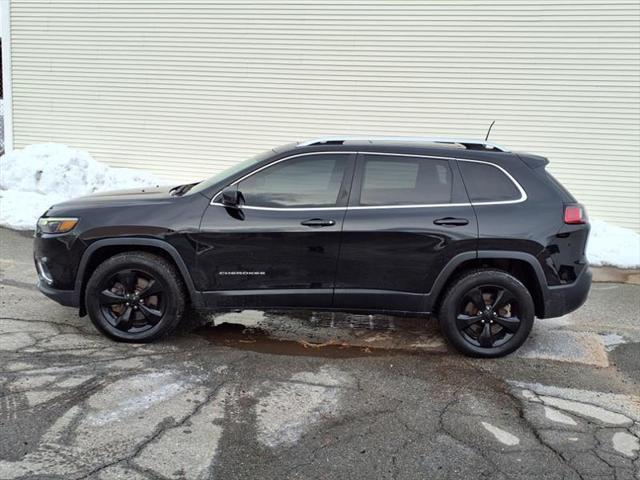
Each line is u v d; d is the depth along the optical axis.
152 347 4.63
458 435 3.50
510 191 4.62
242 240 4.51
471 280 4.58
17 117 11.60
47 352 4.42
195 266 4.56
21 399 3.68
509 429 3.59
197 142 10.91
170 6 10.52
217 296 4.60
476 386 4.19
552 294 4.60
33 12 11.12
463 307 4.66
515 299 4.62
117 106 11.12
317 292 4.59
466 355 4.71
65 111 11.38
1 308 5.36
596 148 9.49
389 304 4.62
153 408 3.65
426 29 9.69
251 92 10.49
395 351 4.79
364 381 4.19
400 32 9.77
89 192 10.41
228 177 4.66
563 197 4.65
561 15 9.25
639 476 3.13
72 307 5.07
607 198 9.59
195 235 4.51
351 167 4.61
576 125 9.49
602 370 4.57
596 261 8.23
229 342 4.82
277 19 10.15
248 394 3.90
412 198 4.58
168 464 3.08
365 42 9.91
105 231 4.54
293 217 4.52
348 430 3.51
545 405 3.93
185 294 4.70
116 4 10.73
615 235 9.04
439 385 4.18
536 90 9.52
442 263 4.54
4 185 10.39
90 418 3.49
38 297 5.73
